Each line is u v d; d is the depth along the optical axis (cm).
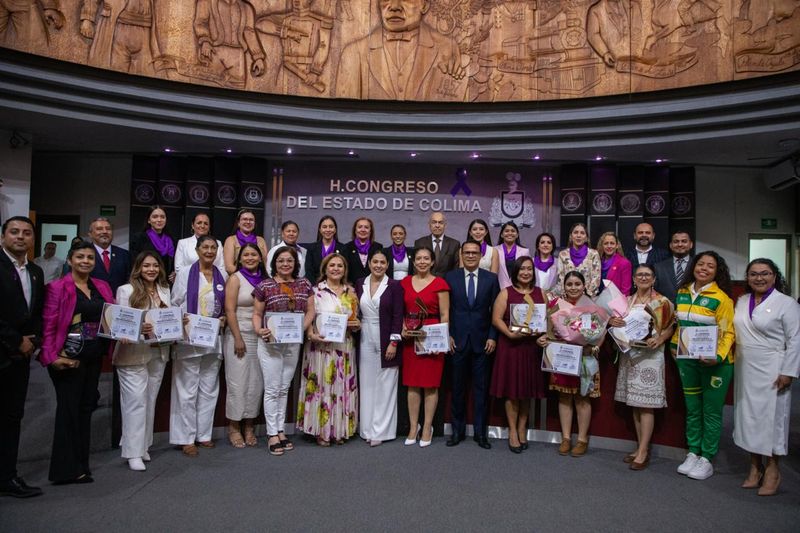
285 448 479
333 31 942
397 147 974
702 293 433
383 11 945
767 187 1113
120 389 435
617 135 906
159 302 439
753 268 409
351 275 596
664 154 981
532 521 338
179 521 328
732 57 823
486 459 462
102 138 948
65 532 312
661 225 1055
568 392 480
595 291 590
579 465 452
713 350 409
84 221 1109
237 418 485
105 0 823
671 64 863
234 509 347
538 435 528
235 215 1065
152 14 856
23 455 451
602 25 901
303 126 948
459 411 506
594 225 1055
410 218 1102
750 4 809
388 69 947
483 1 943
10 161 902
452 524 331
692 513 355
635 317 452
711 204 1127
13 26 762
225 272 607
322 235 621
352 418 504
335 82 942
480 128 950
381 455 468
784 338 391
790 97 773
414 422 506
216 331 455
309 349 501
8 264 355
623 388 466
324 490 383
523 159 1052
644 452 452
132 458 422
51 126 875
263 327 480
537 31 930
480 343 500
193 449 462
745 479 423
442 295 504
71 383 387
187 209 1054
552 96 924
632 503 371
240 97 920
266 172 1094
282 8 926
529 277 496
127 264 612
